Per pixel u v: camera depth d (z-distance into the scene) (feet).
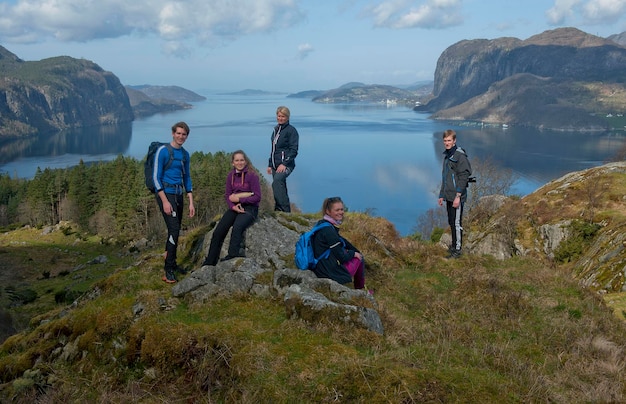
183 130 29.30
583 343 25.44
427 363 19.71
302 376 18.60
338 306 23.18
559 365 23.09
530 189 535.19
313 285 25.53
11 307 118.42
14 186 435.94
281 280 26.25
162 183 28.99
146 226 283.59
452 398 16.87
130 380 21.22
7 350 28.55
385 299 30.19
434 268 38.24
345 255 26.91
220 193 287.69
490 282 33.65
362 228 43.45
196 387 19.61
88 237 283.18
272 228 33.27
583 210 83.25
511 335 26.94
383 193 584.40
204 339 21.11
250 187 30.32
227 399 18.58
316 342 21.20
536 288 34.60
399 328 24.47
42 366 24.39
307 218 38.58
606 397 19.24
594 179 92.38
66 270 180.96
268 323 23.07
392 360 19.26
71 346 25.12
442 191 41.09
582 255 75.56
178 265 32.94
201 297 25.85
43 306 117.91
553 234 81.35
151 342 21.81
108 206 302.45
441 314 28.84
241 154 30.30
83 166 372.17
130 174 313.12
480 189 208.74
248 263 28.09
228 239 32.58
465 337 25.23
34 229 313.12
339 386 17.69
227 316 23.98
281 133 40.73
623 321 32.42
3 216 372.17
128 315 24.53
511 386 18.31
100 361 23.24
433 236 115.55
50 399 21.65
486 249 81.61
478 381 18.07
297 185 632.79
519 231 88.33
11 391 23.36
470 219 95.04
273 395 17.80
